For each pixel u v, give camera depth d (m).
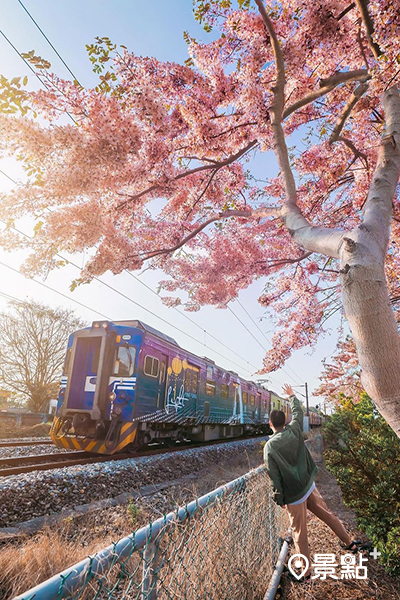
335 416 4.79
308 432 18.50
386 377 1.74
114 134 2.96
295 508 3.14
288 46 3.58
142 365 9.31
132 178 3.61
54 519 4.52
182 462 9.00
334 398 13.11
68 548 3.22
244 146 4.73
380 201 2.29
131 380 9.05
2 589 2.61
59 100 3.05
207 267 6.27
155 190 4.16
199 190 5.79
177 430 11.93
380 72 2.83
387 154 2.56
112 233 4.28
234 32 4.05
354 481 3.90
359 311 1.81
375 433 3.94
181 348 11.92
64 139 2.87
